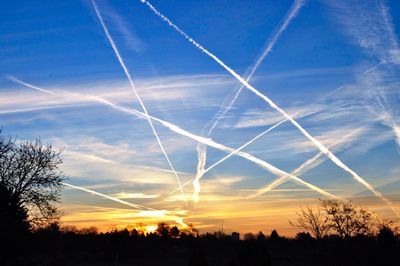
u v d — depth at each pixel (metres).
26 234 43.22
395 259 47.94
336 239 45.03
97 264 91.75
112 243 110.94
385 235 49.47
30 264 45.44
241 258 59.66
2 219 40.09
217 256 85.56
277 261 69.25
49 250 54.31
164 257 112.25
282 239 83.25
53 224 44.34
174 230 134.25
